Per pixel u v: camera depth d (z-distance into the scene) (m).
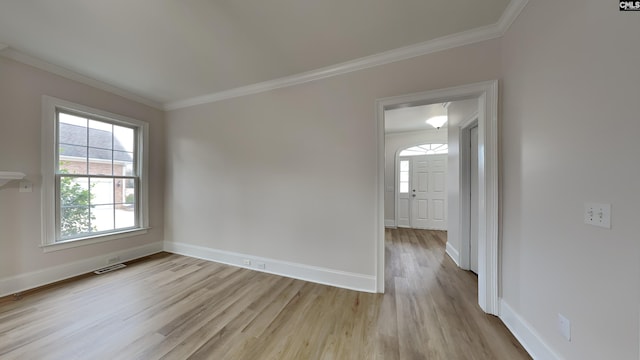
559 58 1.25
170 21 1.82
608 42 0.98
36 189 2.43
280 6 1.66
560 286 1.25
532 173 1.49
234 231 3.08
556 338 1.27
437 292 2.30
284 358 1.44
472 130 2.88
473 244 2.84
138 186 3.41
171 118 3.60
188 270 2.88
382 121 2.28
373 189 2.32
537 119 1.44
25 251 2.35
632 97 0.89
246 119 3.01
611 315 0.97
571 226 1.17
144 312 1.94
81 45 2.15
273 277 2.68
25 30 1.93
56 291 2.30
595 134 1.04
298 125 2.68
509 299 1.75
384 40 2.05
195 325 1.77
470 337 1.63
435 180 5.57
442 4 1.64
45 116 2.47
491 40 1.89
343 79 2.45
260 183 2.91
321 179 2.56
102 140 3.03
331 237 2.51
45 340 1.58
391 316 1.89
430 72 2.08
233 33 1.96
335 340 1.61
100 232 2.99
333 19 1.79
